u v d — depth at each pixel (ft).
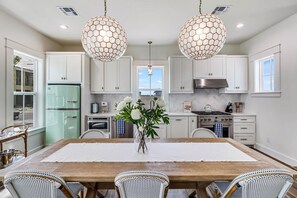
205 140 7.71
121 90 15.42
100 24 5.59
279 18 11.12
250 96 15.12
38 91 13.61
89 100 15.16
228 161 5.29
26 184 4.18
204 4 9.30
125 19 11.04
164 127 14.46
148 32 13.16
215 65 15.34
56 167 4.84
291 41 10.82
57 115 13.55
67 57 13.96
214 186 5.94
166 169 4.71
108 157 5.59
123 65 15.42
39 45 13.24
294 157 10.74
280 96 11.79
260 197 4.32
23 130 9.95
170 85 15.38
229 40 15.43
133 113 5.46
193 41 5.62
